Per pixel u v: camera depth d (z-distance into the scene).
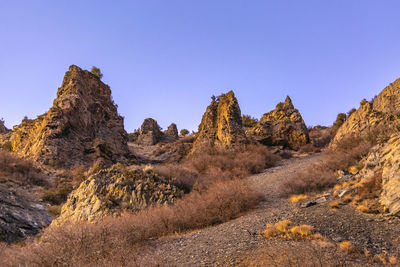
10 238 13.28
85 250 8.91
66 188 22.25
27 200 18.61
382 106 27.47
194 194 16.05
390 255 7.38
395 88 27.66
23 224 14.82
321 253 7.59
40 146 29.64
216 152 32.22
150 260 8.53
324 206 12.05
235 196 14.76
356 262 7.07
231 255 8.27
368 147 18.69
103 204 14.45
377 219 9.62
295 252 7.76
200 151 33.84
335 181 15.89
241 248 8.67
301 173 18.48
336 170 17.77
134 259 8.16
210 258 8.34
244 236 9.77
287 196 15.66
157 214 13.05
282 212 12.24
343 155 19.28
